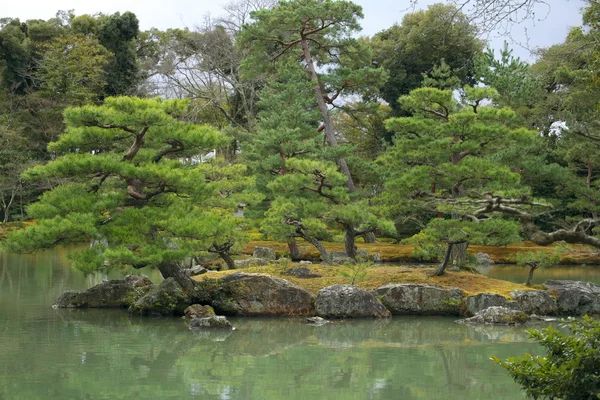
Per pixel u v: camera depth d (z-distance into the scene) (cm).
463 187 2359
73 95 5250
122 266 1772
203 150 1994
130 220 1769
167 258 1716
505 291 2008
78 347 1489
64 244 1784
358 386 1188
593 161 3497
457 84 3262
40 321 1808
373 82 3572
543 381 720
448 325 1806
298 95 3388
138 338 1600
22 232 1650
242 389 1166
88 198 1797
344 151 3020
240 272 2091
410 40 4562
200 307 1869
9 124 4825
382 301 1961
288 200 2386
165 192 1909
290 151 2928
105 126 1778
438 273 2127
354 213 2223
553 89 4072
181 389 1159
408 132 2570
